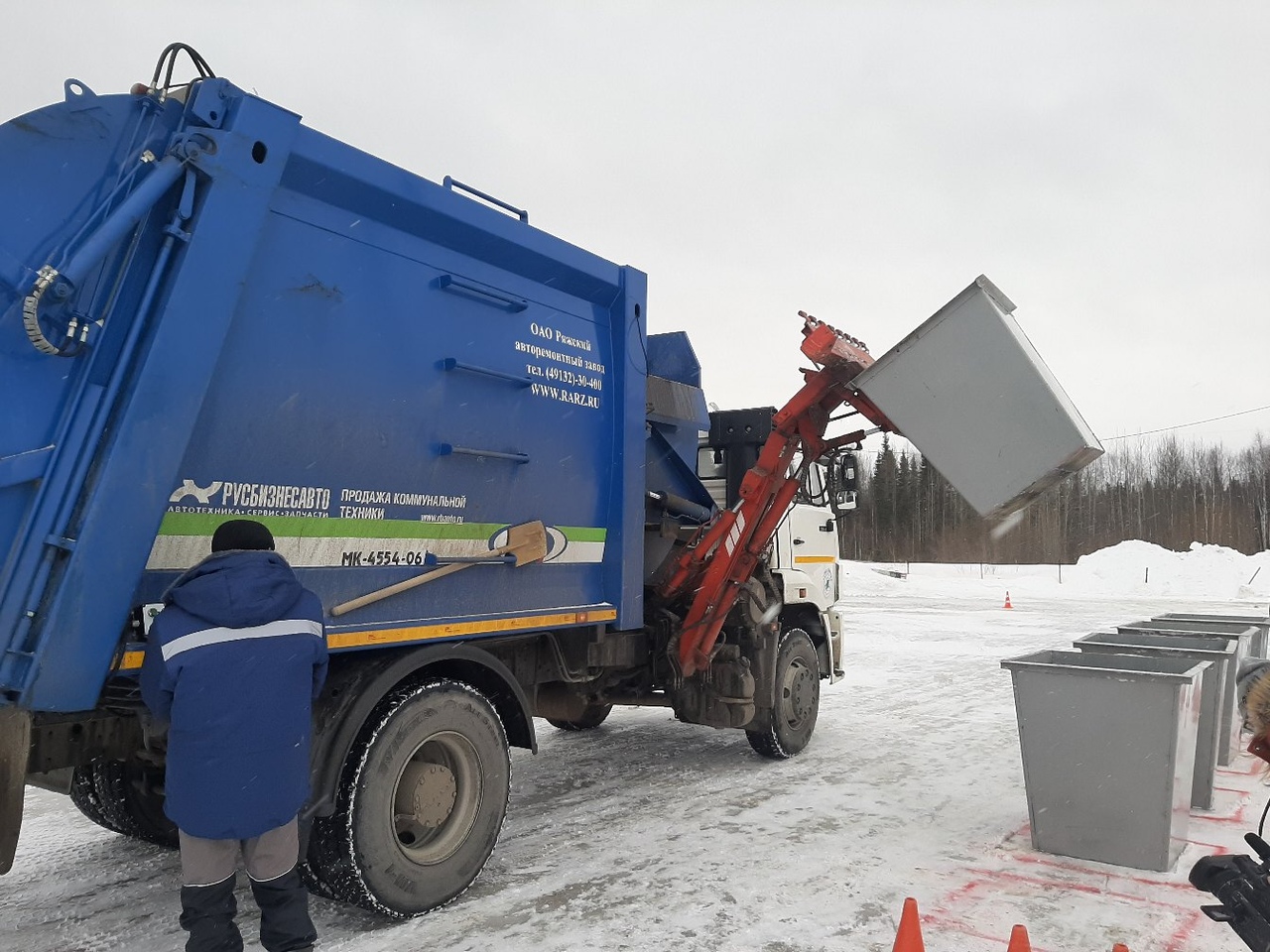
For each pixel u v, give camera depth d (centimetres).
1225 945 355
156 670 283
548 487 475
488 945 354
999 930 368
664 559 645
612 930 368
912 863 453
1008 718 870
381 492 382
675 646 620
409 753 379
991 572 4325
